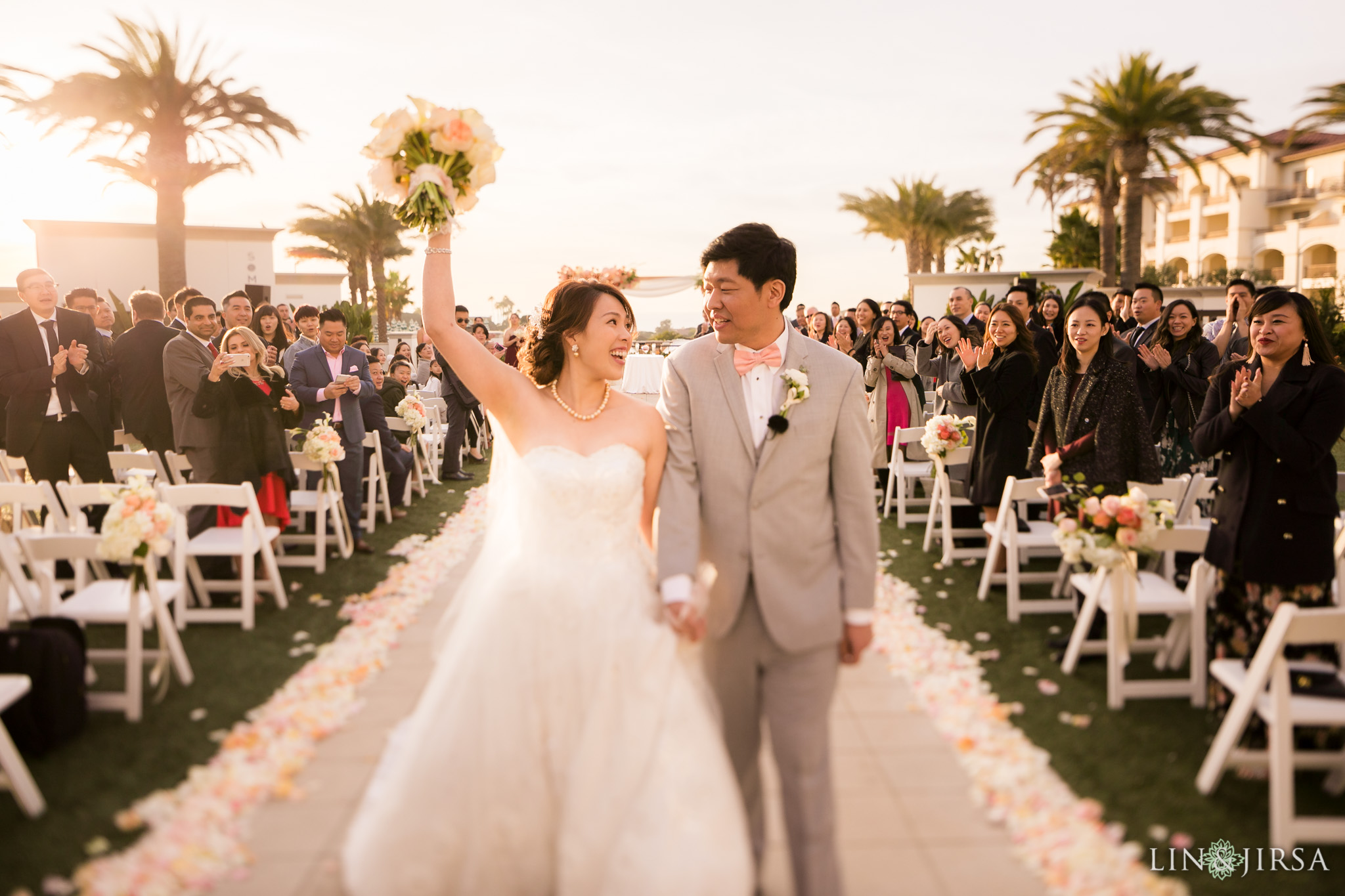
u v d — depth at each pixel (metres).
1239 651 3.36
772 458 2.21
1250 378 3.21
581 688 2.22
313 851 2.62
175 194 19.02
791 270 2.28
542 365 2.51
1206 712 3.59
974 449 5.50
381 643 4.40
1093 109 22.89
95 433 6.18
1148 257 48.06
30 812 2.79
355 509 6.48
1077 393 4.41
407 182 2.42
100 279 24.41
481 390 2.47
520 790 2.20
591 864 2.11
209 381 5.07
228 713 3.60
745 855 2.10
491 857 2.19
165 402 6.17
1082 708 3.65
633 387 14.37
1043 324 8.14
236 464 5.25
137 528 3.49
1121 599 3.65
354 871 2.26
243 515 5.34
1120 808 2.85
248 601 4.64
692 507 2.28
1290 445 3.09
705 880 2.01
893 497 8.20
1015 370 5.21
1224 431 3.29
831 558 2.26
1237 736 2.86
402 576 5.72
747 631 2.25
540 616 2.26
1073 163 23.34
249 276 25.89
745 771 2.33
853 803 2.93
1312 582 3.17
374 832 2.22
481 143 2.43
